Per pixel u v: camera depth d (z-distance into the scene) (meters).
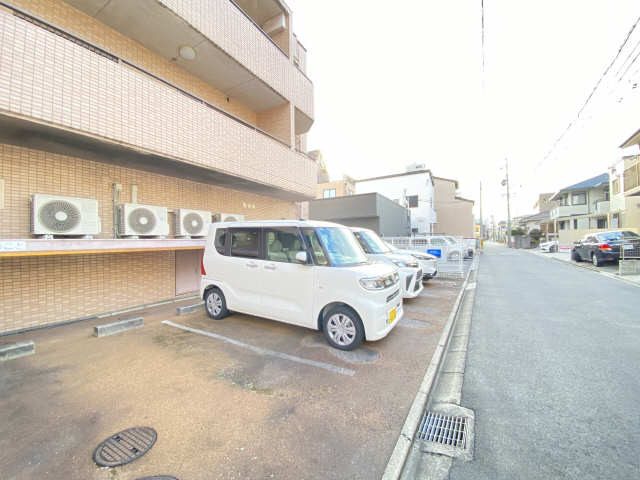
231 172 5.89
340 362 3.39
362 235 7.16
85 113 3.71
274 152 7.16
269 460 1.90
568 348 3.87
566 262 15.03
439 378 3.18
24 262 4.31
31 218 4.13
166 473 1.78
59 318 4.68
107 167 5.15
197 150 5.19
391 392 2.75
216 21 5.61
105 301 5.30
